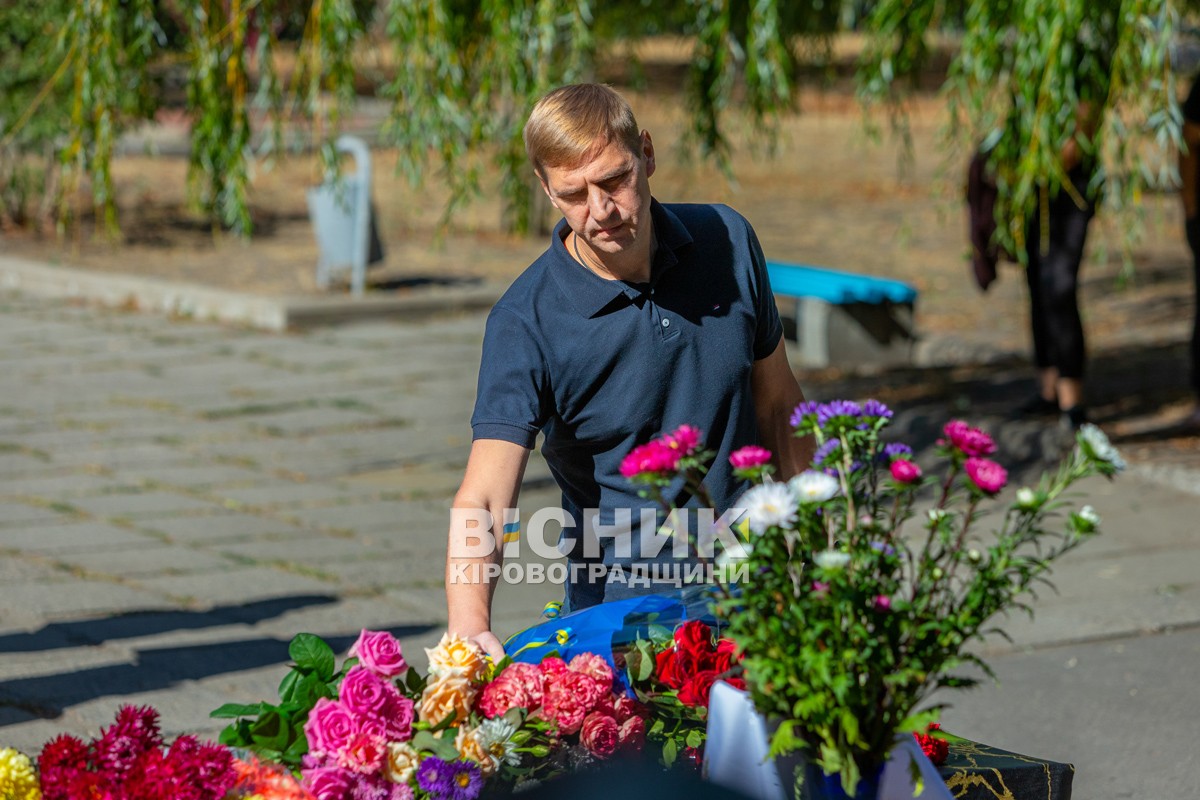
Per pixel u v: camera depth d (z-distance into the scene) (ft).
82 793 7.59
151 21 21.61
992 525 22.27
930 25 24.98
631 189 8.81
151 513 24.34
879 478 8.38
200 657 17.87
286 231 56.24
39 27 42.91
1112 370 34.81
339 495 25.82
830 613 7.17
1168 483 25.54
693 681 8.37
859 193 71.46
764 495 7.06
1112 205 23.03
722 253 9.69
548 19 22.34
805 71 30.12
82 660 17.69
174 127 74.95
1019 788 9.07
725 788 7.63
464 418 31.78
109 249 50.80
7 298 44.70
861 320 37.01
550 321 9.36
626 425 9.45
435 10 22.74
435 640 18.63
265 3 22.48
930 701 17.03
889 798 7.36
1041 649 18.69
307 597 20.35
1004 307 44.75
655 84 83.20
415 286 45.75
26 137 47.75
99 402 32.22
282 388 34.12
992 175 27.40
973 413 30.35
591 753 8.23
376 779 7.80
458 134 23.75
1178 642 18.84
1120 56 21.71
